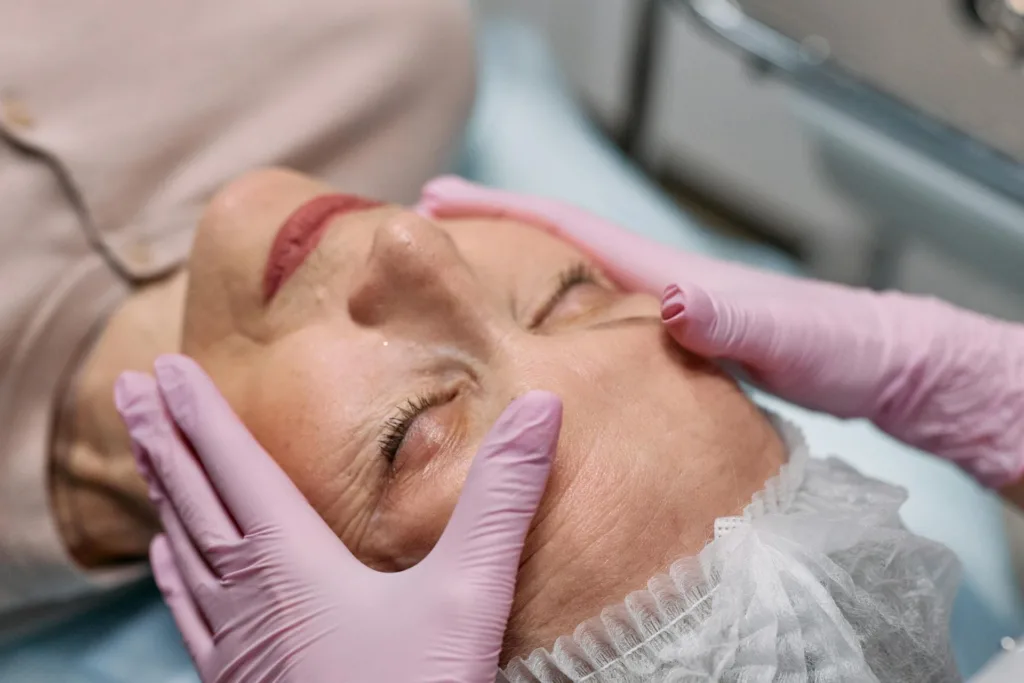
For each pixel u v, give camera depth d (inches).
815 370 38.5
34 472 40.8
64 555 42.1
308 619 30.2
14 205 41.2
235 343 35.3
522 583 30.2
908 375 39.7
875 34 62.6
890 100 60.6
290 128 48.6
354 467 31.9
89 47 43.9
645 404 31.9
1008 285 66.4
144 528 43.9
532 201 44.2
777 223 88.9
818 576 29.9
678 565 29.3
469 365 32.7
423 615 29.0
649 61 83.1
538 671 29.6
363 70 50.4
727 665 28.5
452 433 31.9
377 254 32.5
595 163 69.4
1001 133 59.4
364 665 29.0
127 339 42.5
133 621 48.0
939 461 56.9
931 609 32.7
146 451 34.3
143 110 44.9
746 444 32.7
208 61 46.8
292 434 32.6
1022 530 60.3
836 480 34.3
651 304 36.4
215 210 35.9
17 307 40.4
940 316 41.1
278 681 30.3
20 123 41.6
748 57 64.4
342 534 32.4
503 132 68.1
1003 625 51.3
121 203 43.9
